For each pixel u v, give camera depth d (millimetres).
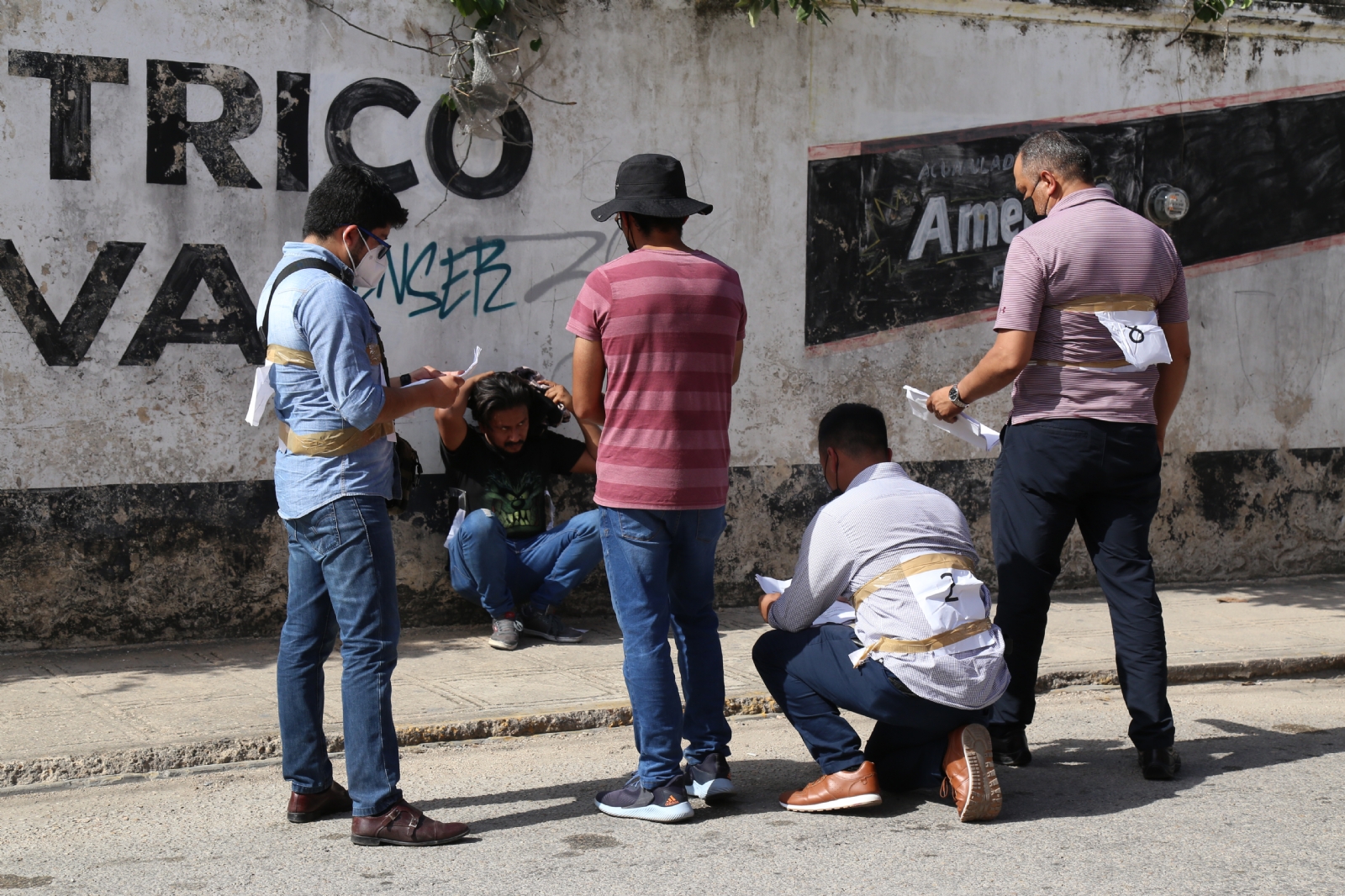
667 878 3234
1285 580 7656
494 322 6207
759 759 4445
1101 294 4121
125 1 5496
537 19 6094
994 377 4133
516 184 6188
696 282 3658
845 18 6672
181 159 5625
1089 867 3312
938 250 6949
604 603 6500
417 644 5867
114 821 3725
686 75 6418
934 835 3588
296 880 3229
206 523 5750
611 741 4652
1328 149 7633
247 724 4449
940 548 3693
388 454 3574
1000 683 3684
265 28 5715
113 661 5391
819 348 6754
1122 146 7227
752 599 6727
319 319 3359
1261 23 7355
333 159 5871
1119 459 4152
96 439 5559
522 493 5910
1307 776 4191
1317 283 7664
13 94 5359
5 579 5453
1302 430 7691
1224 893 3125
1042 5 6957
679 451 3648
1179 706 5203
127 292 5574
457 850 3467
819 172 6688
